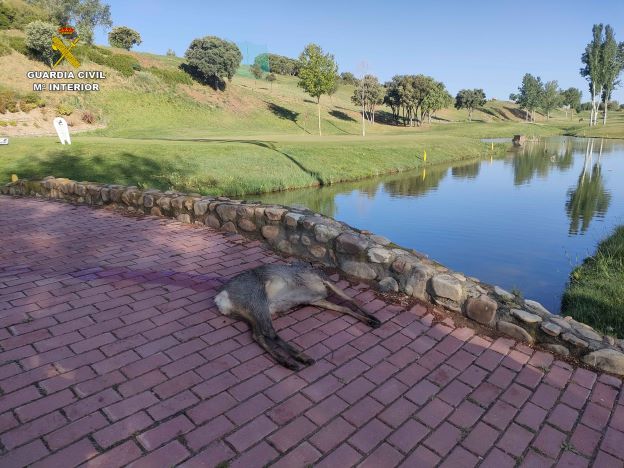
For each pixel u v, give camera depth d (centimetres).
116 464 232
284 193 1906
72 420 260
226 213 629
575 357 365
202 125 4222
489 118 10338
